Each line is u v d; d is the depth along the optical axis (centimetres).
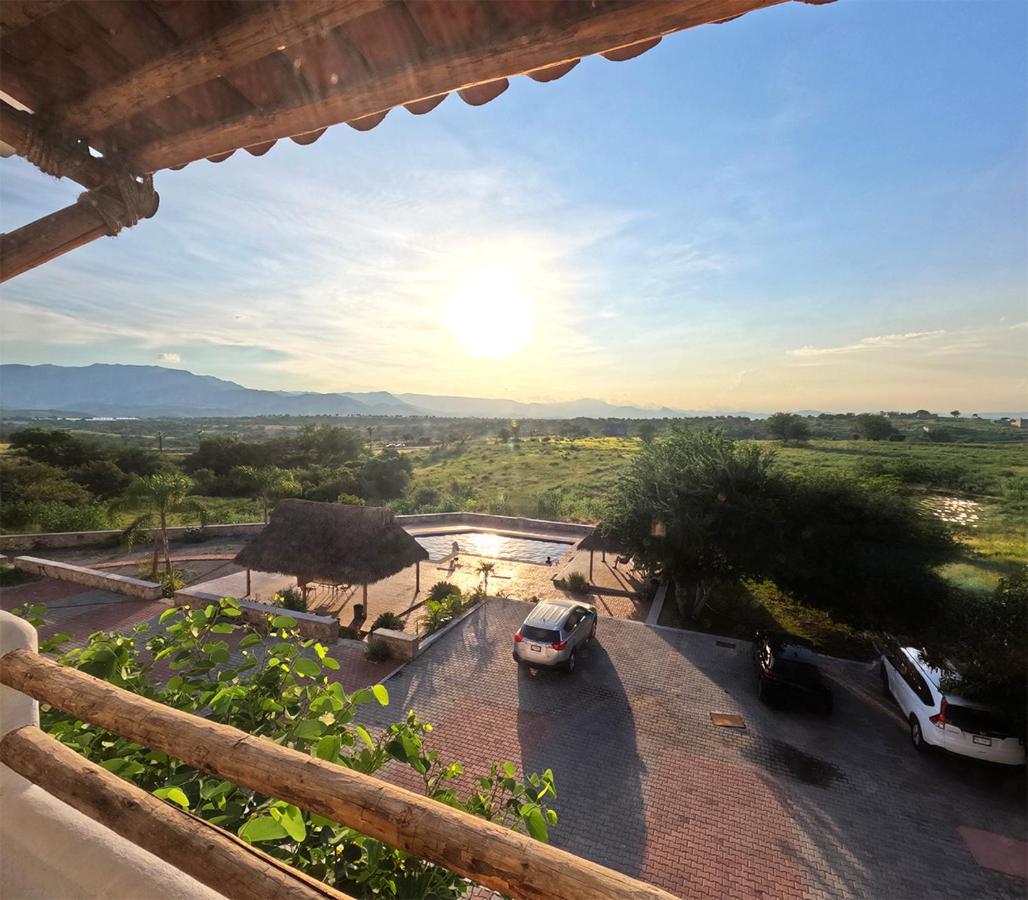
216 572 2058
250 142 195
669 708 1144
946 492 1798
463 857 111
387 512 1770
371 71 161
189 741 153
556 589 1986
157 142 200
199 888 136
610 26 133
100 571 1919
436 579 2062
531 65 151
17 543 2223
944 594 1194
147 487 1936
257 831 191
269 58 166
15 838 160
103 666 314
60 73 172
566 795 866
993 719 948
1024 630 1026
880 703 1191
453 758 959
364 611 1622
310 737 273
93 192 196
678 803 854
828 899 686
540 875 103
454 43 150
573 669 1312
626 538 1742
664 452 1830
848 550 1400
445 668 1306
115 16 148
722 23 132
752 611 1764
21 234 189
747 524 1514
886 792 894
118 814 157
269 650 355
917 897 693
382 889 239
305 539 1680
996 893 702
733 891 696
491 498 3906
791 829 805
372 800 124
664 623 1673
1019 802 879
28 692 186
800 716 1123
